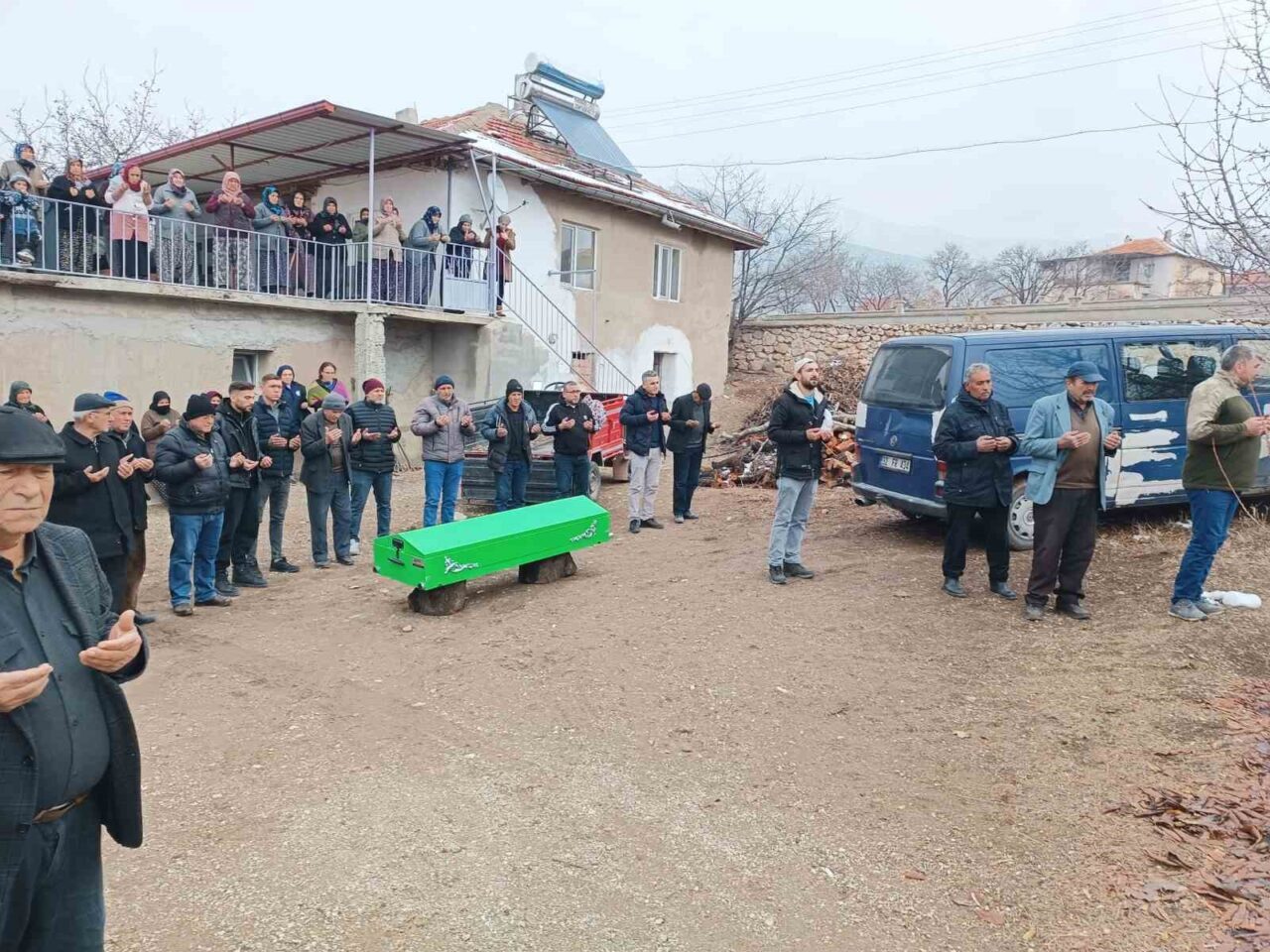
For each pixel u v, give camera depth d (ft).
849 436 41.91
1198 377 28.30
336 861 12.25
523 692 18.34
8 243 35.68
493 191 50.85
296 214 47.21
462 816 13.51
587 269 62.28
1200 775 13.94
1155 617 20.40
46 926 7.54
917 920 11.05
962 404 22.31
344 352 49.01
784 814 13.56
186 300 41.93
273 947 10.36
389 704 17.92
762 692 17.88
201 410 23.47
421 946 10.42
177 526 23.81
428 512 31.65
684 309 71.51
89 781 7.39
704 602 23.36
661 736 16.25
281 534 28.81
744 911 11.23
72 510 20.29
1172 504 28.35
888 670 18.65
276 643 21.77
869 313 80.18
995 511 22.31
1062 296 107.65
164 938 10.50
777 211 110.32
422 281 49.62
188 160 52.16
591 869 12.12
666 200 70.13
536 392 40.93
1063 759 14.80
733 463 45.55
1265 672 17.54
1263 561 23.65
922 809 13.60
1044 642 19.60
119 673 7.72
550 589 25.54
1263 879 11.39
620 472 45.11
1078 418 20.30
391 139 47.39
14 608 7.07
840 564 26.30
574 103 70.38
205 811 13.65
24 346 36.76
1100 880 11.68
